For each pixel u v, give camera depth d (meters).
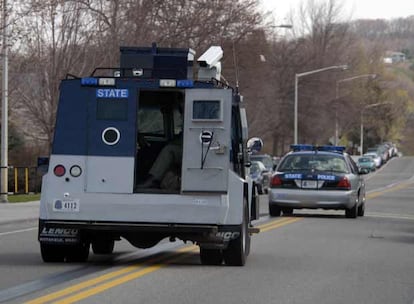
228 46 163.88
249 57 180.88
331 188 83.69
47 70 124.62
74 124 44.22
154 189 43.81
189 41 153.12
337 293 38.31
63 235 44.41
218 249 45.53
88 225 43.97
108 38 132.62
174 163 45.00
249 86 193.00
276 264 48.12
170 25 152.00
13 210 93.94
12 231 71.44
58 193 44.12
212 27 157.62
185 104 43.25
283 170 85.50
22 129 146.62
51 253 46.41
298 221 81.19
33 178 140.88
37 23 121.69
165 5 152.25
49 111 125.75
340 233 69.31
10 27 106.81
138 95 44.00
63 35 125.31
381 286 40.69
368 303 36.00
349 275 44.28
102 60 130.00
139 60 47.69
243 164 47.06
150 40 141.50
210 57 49.47
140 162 47.22
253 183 50.41
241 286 39.59
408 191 166.75
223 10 161.75
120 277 41.59
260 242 61.00
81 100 44.28
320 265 48.12
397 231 72.69
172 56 47.69
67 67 125.06
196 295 36.81
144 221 43.69
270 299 36.22
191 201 43.53
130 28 138.25
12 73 121.56
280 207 85.69
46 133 132.50
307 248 57.28
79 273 42.88
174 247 56.09
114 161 43.91
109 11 137.75
